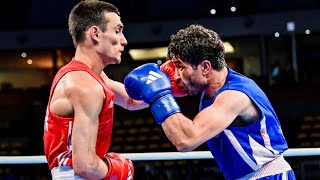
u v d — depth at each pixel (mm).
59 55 11844
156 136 9641
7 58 12242
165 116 1911
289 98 9750
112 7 1950
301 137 9477
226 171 2057
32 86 12195
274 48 11273
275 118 2035
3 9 11953
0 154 9602
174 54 2002
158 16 11805
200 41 1939
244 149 1950
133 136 9703
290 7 11336
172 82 2141
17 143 9664
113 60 1935
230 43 11461
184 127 1872
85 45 1914
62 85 1816
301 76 10906
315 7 11195
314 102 9672
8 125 10023
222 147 2018
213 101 1991
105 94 1822
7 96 10250
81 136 1726
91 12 1900
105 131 1859
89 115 1740
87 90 1752
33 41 11789
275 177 1979
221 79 1997
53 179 1845
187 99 9320
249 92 1943
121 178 1843
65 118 1779
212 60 1957
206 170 6617
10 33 11820
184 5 11812
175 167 7844
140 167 7633
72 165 1776
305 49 11156
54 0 11992
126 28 11648
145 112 9844
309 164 5953
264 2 11492
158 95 1947
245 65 11445
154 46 11594
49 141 1843
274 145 1992
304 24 11180
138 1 11766
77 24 1914
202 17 11516
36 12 12000
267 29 11227
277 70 10781
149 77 1997
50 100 1872
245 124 1969
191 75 1964
